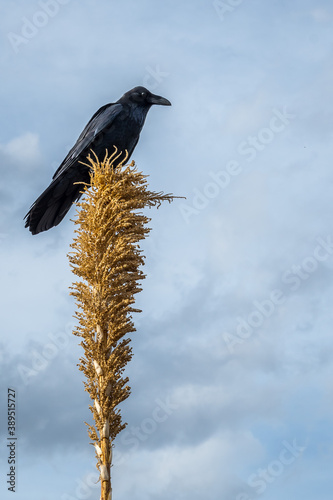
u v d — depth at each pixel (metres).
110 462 8.23
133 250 9.55
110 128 12.17
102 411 8.48
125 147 12.50
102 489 8.07
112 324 8.92
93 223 9.55
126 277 9.23
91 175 10.18
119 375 8.79
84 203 9.80
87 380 8.75
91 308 9.09
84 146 11.80
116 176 9.99
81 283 9.30
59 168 11.98
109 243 9.49
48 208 12.05
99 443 8.39
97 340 8.95
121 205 9.53
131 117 12.37
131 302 9.05
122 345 8.99
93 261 9.38
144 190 10.02
